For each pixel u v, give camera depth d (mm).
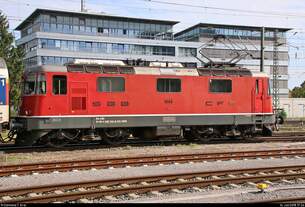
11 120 19703
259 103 24328
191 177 13445
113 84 20828
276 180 13258
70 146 20906
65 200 10586
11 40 45562
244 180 12891
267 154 18266
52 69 19594
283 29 85188
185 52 81500
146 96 21531
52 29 74312
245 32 83875
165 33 82812
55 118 19562
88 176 13898
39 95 19312
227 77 23484
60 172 14469
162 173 14375
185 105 22422
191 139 24094
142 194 11422
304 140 24969
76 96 20000
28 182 12977
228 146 22047
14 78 43562
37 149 19812
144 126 21516
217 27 82812
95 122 20406
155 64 22422
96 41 75875
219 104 23250
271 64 84438
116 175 14102
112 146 21281
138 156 17438
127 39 77938
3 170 14156
